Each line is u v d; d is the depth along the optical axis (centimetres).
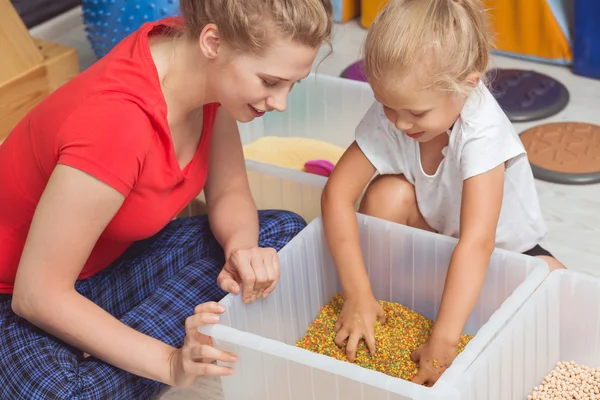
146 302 145
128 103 124
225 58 122
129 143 123
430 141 149
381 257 157
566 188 203
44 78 218
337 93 205
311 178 172
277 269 139
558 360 149
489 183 139
